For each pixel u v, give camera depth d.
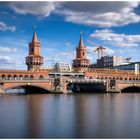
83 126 38.91
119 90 139.38
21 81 114.19
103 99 89.00
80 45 192.75
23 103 71.62
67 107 62.69
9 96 100.88
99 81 137.75
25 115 49.03
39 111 55.03
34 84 118.31
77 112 53.66
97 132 35.22
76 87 161.25
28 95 108.56
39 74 148.25
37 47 171.88
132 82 144.12
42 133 34.53
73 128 37.50
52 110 56.84
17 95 107.50
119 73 180.88
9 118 45.50
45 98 91.69
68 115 49.34
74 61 193.38
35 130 36.12
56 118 45.72
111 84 139.88
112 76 176.25
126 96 107.12
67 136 33.06
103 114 50.81
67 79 131.12
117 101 80.50
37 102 75.31
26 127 37.94
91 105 67.69
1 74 132.62
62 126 38.75
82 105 67.62
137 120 44.06
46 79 123.12
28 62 170.62
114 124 40.50
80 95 113.00
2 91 110.00
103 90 140.88
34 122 41.78
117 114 50.94
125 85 142.12
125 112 53.91
